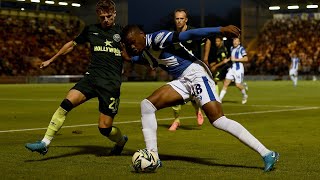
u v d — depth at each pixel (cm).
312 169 705
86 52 5869
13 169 703
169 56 710
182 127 1269
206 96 698
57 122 763
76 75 5481
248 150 888
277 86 4103
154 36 699
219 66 1814
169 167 721
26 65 5328
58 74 5488
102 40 802
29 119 1492
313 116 1573
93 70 798
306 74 6291
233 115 1609
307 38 6612
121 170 696
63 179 636
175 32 683
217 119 695
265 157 682
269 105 2056
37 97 2612
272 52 6550
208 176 655
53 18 6044
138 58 766
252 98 2538
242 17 6581
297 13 6881
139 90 3378
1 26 5547
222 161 773
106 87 791
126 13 6238
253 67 6406
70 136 1091
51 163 754
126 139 832
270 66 6359
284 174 668
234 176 655
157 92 720
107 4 794
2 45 5366
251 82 5309
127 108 1894
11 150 879
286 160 781
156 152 717
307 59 6362
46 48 5669
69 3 5950
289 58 6400
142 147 927
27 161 771
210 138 1059
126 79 5556
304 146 945
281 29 6806
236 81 2161
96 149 902
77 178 641
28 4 5825
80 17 6200
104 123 800
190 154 844
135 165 676
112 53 802
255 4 6725
